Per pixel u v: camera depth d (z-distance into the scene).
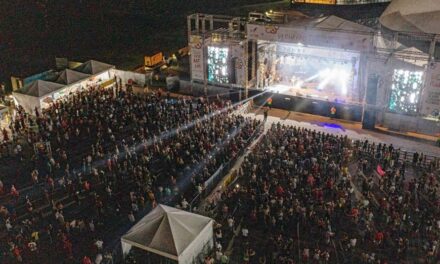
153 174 27.41
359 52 34.25
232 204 25.14
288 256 21.08
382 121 33.78
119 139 31.23
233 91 38.22
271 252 21.44
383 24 35.94
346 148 29.33
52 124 32.50
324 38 33.75
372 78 32.66
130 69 45.69
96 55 50.16
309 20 38.22
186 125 31.72
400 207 23.59
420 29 33.03
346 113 34.94
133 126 32.75
